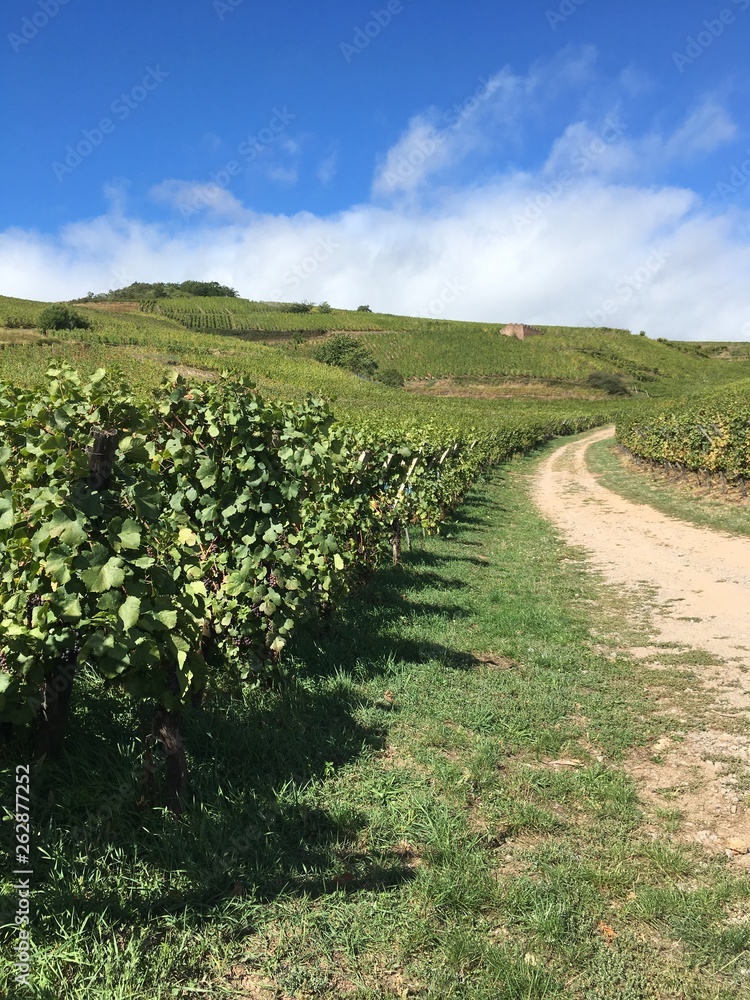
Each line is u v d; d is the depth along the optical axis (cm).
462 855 319
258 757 392
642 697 550
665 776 423
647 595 901
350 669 561
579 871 316
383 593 820
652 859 332
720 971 262
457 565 1059
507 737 463
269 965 249
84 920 248
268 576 500
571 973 258
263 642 500
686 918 287
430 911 283
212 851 301
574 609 832
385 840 333
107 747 367
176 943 253
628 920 289
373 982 247
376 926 273
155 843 301
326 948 259
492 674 581
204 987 237
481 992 244
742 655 653
